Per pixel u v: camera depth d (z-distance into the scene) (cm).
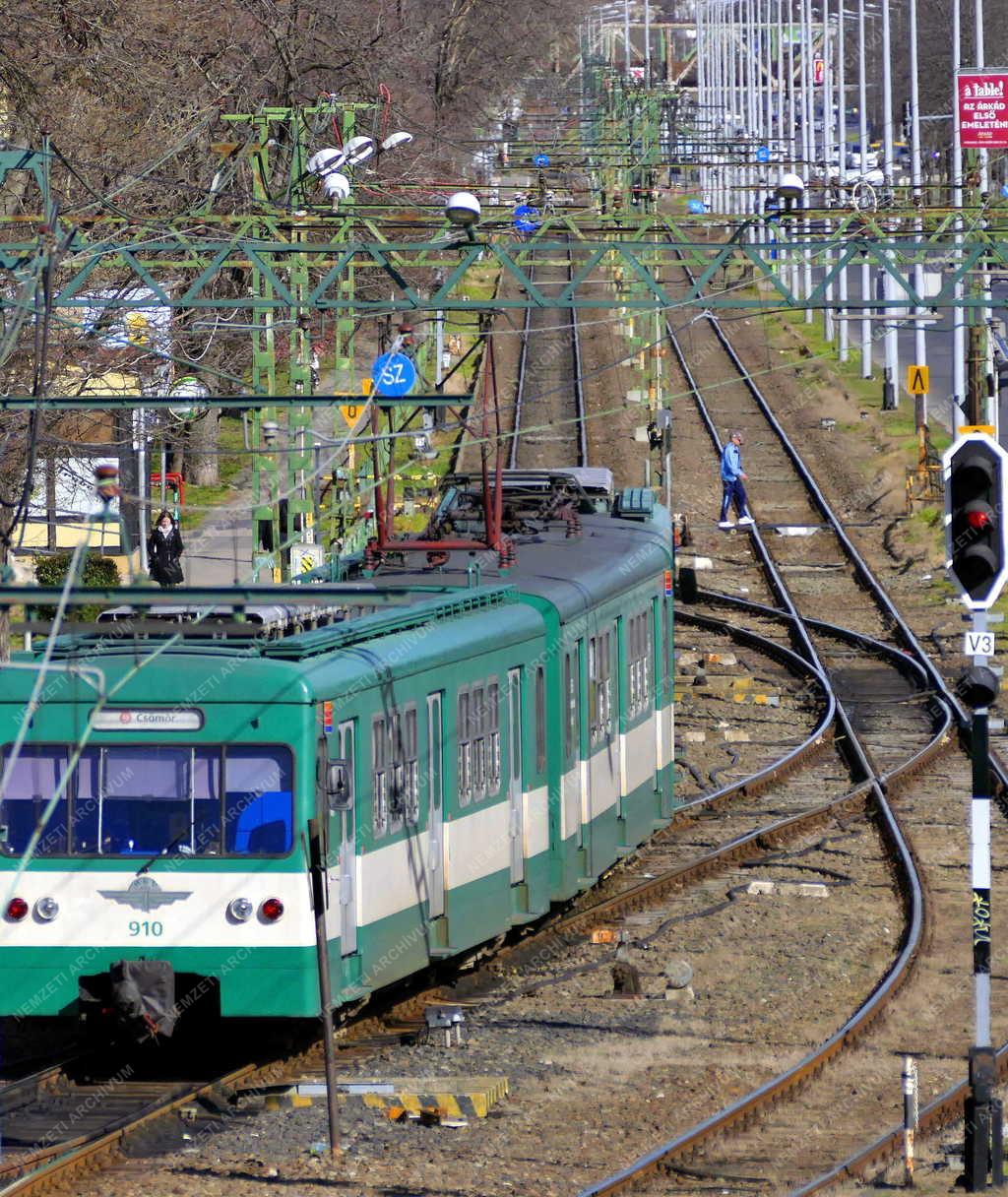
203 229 11850
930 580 15175
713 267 9712
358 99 17975
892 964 6612
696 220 9950
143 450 11694
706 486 19350
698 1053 5581
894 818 8675
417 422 13250
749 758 10312
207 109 13788
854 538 16925
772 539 17125
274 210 10738
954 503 4841
